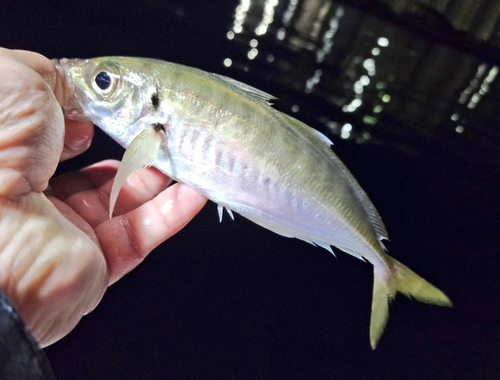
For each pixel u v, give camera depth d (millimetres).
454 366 324
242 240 344
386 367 314
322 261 353
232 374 290
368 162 474
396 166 477
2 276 141
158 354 285
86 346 279
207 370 286
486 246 411
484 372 323
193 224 341
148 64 210
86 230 194
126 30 506
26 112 147
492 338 345
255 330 307
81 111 211
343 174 223
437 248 401
